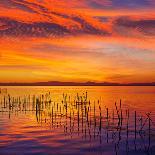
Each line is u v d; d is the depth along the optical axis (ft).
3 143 121.19
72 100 393.50
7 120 197.06
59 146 116.88
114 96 506.07
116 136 136.98
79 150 111.14
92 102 355.97
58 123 181.06
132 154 106.52
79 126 168.14
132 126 164.04
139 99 416.87
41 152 107.04
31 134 142.31
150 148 114.32
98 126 165.89
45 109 274.36
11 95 509.35
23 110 265.34
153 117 208.03
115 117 207.41
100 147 116.26
